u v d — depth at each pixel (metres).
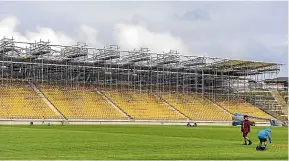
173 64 133.50
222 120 127.06
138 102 128.75
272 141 50.75
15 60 117.56
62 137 48.56
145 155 30.64
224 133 68.44
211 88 146.50
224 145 40.94
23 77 123.94
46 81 126.44
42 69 121.06
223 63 129.88
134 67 132.00
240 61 126.75
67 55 117.06
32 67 123.00
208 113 131.00
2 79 117.62
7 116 103.50
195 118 125.12
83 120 108.38
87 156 29.55
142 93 134.88
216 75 143.88
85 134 55.69
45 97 118.38
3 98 112.25
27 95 116.88
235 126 108.38
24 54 114.19
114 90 132.38
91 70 129.75
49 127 80.12
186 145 40.22
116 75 135.12
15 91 117.25
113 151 33.50
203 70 141.88
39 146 36.41
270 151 35.28
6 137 46.81
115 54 120.69
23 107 110.31
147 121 116.44
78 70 128.12
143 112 122.94
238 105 141.00
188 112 128.62
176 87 142.12
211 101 140.25
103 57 122.06
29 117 104.62
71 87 126.88
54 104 115.94
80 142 41.56
